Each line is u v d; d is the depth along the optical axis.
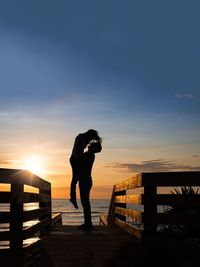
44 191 9.27
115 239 7.53
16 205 5.69
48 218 9.37
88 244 6.86
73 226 10.51
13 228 5.64
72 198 8.85
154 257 4.37
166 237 6.11
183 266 4.23
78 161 8.67
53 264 5.19
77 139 8.62
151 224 6.18
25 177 5.90
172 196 6.16
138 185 6.68
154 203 6.21
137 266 4.38
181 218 6.09
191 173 6.10
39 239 7.13
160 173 6.22
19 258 5.59
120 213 10.01
